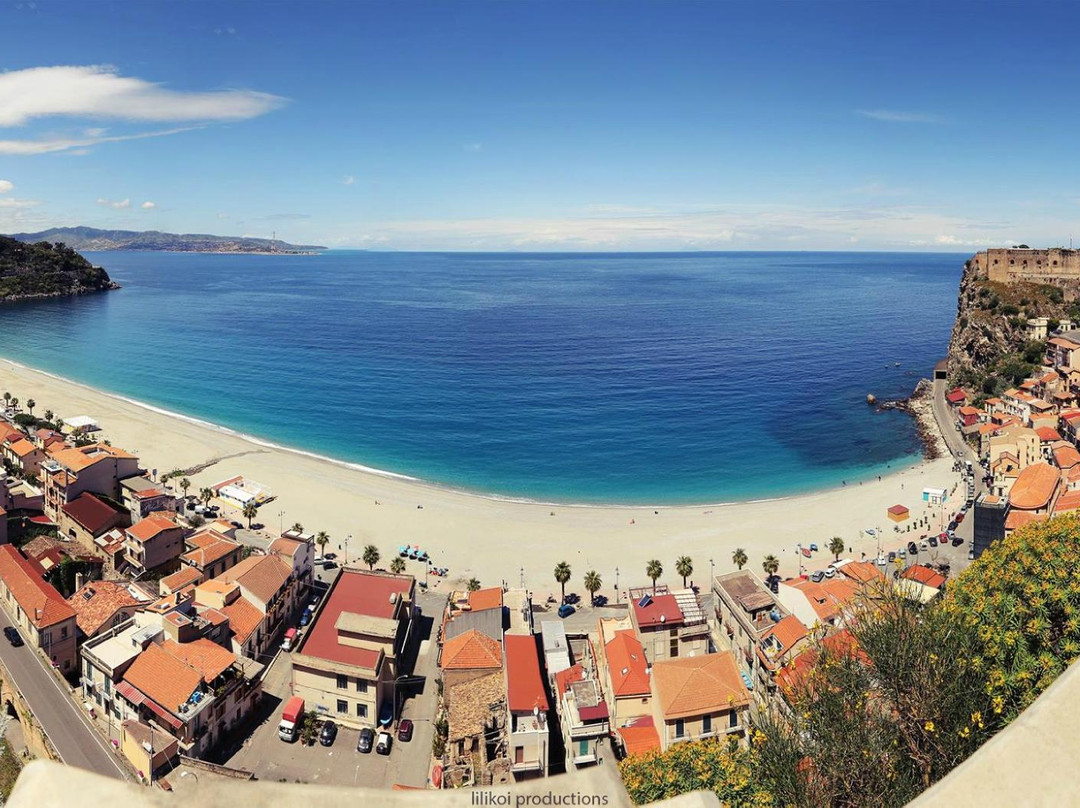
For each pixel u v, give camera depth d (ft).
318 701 237.25
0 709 245.65
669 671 207.21
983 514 362.53
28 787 27.22
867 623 92.48
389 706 241.76
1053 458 438.40
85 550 339.98
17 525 351.67
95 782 27.25
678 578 367.66
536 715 204.23
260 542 383.45
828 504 462.19
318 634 247.70
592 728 195.42
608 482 515.50
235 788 27.58
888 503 455.63
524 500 479.41
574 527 430.20
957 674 83.10
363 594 267.80
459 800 28.07
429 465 542.98
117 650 237.45
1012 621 95.40
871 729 84.53
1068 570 98.32
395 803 27.30
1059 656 91.56
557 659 250.98
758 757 100.58
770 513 449.06
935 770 80.94
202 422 625.41
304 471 514.27
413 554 385.29
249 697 239.50
